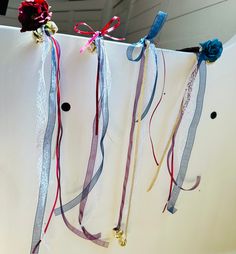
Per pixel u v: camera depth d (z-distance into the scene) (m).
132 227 0.65
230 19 0.75
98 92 0.51
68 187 0.56
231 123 0.66
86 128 0.53
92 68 0.50
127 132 0.57
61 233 0.59
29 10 0.42
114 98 0.54
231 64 0.61
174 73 0.56
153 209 0.65
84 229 0.60
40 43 0.46
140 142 0.58
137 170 0.60
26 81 0.48
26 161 0.52
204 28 0.88
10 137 0.50
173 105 0.58
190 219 0.71
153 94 0.56
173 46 1.07
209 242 0.76
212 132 0.65
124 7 1.60
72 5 1.61
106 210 0.61
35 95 0.49
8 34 0.45
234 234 0.79
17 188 0.54
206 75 0.59
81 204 0.58
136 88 0.54
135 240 0.66
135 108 0.55
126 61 0.52
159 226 0.67
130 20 1.54
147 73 0.54
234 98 0.64
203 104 0.61
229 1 0.76
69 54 0.48
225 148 0.68
